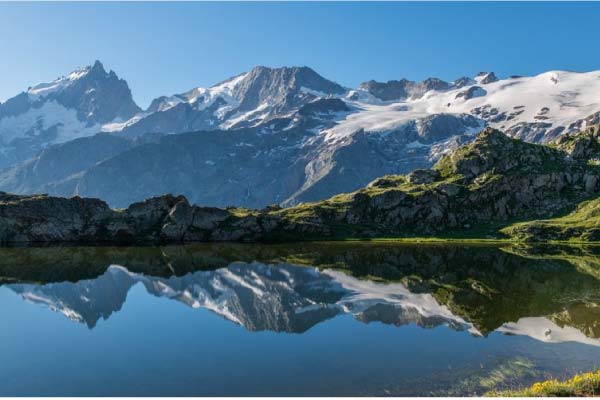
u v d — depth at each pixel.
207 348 56.38
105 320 71.31
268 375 46.25
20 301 84.88
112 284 102.25
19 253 162.75
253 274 117.88
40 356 53.75
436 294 91.00
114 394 41.97
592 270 123.12
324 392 41.31
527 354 51.66
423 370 46.75
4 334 63.31
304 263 140.75
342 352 53.84
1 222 198.75
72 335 62.97
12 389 43.44
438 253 170.00
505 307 78.69
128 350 55.88
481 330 63.25
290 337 61.06
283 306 80.94
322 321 69.88
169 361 51.47
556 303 81.69
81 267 129.25
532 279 108.69
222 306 81.00
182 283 103.94
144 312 76.69
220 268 128.75
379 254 167.12
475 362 48.97
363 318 71.69
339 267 131.88
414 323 67.94
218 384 43.91
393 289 96.94
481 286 99.69
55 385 44.44
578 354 51.44
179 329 65.75
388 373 46.06
